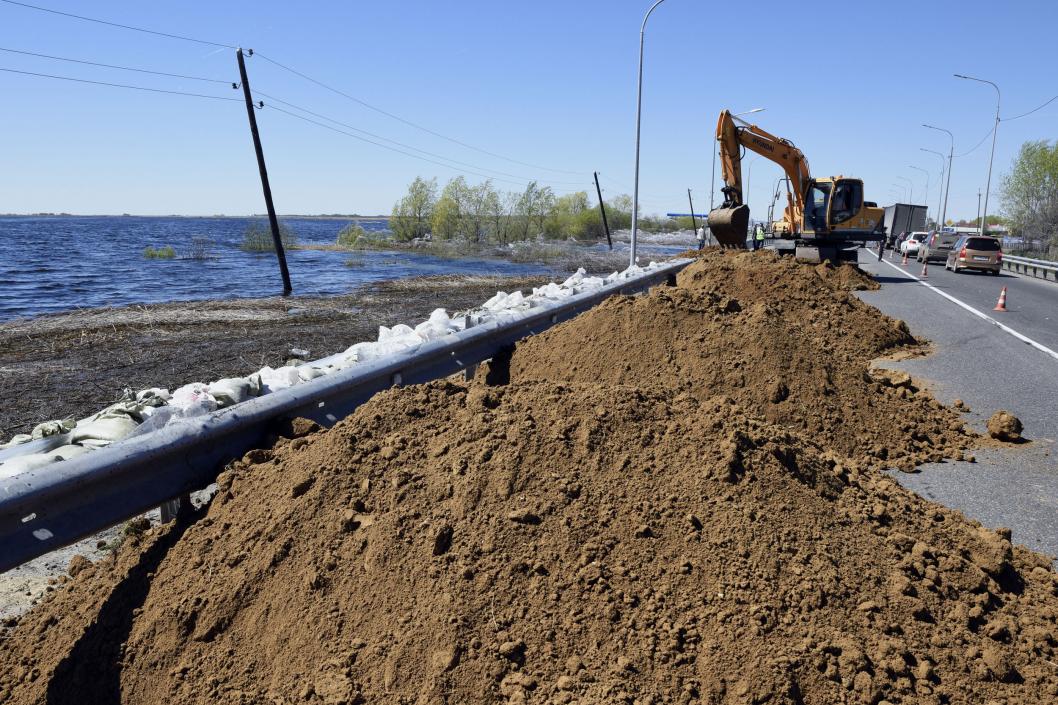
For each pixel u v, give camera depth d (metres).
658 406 4.52
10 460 4.29
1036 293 23.83
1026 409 8.62
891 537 3.97
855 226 25.91
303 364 7.78
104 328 15.16
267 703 3.01
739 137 24.34
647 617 3.26
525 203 69.75
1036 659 3.42
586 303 11.73
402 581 3.34
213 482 4.37
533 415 4.35
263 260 44.03
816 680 3.03
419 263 42.50
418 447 4.21
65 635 3.51
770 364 7.36
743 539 3.63
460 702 2.93
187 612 3.36
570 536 3.59
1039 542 5.07
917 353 12.05
